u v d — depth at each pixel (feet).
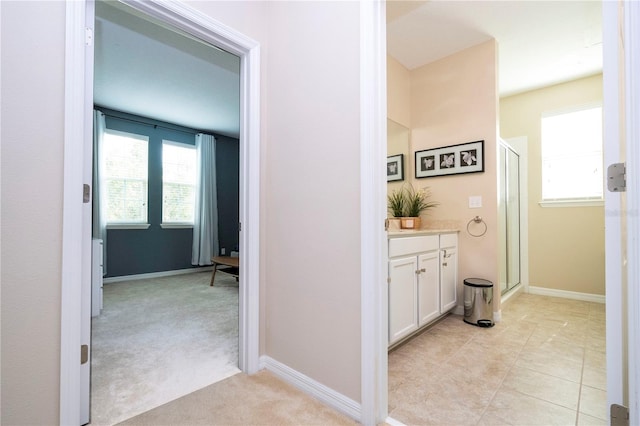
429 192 10.03
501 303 9.63
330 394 4.73
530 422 4.34
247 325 5.70
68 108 3.83
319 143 5.02
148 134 15.25
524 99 12.14
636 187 2.79
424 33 8.55
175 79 11.02
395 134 10.14
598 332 7.74
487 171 8.86
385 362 4.46
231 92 12.15
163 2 4.56
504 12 7.68
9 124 3.47
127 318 8.93
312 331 5.05
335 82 4.81
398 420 4.38
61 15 3.82
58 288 3.77
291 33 5.54
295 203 5.37
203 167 16.99
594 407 4.67
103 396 4.93
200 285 13.57
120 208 14.40
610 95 3.03
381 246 4.45
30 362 3.59
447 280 8.53
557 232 11.37
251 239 5.70
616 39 2.99
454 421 4.37
